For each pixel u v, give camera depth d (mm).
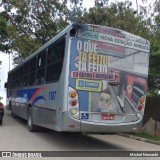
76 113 11062
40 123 14047
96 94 11312
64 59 11281
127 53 11844
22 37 29344
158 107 16797
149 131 16953
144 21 21281
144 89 12062
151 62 16625
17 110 21031
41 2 30781
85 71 11242
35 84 15492
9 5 24875
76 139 14227
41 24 30922
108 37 11586
